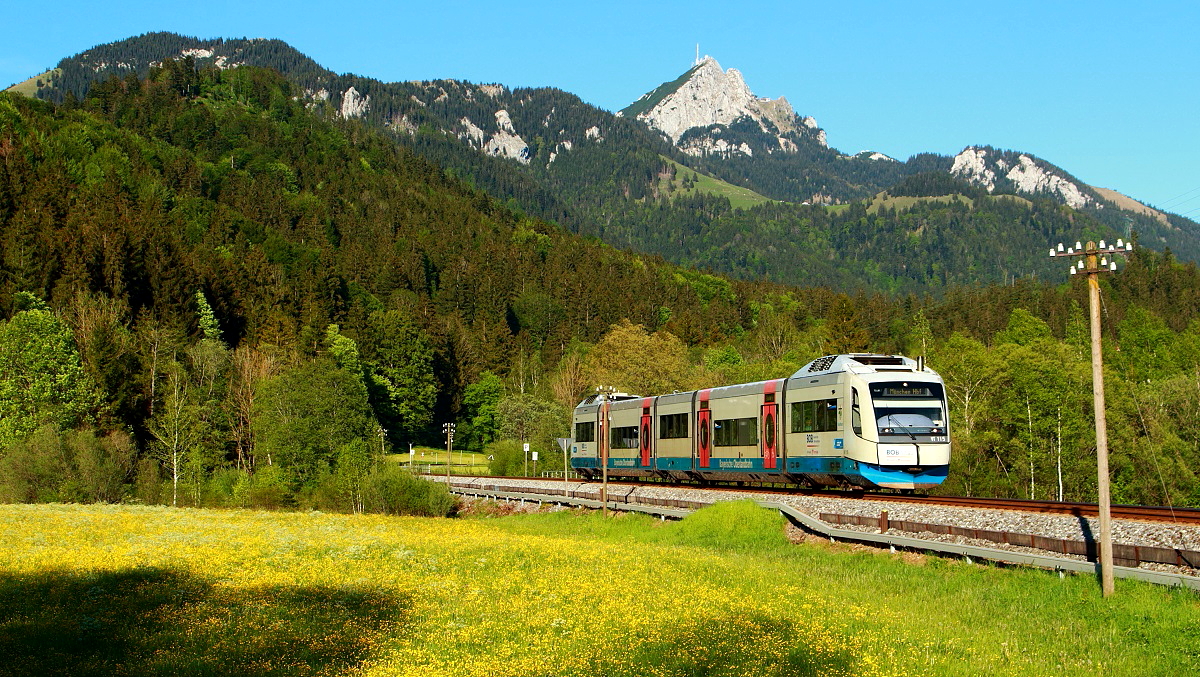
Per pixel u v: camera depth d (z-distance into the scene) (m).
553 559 29.39
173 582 24.44
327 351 120.00
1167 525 23.00
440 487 63.03
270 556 29.81
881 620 19.94
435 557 29.73
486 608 21.47
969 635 18.94
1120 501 63.38
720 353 127.44
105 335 84.50
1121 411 65.25
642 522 42.44
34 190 129.50
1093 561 22.44
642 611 20.84
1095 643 18.11
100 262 108.12
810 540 32.50
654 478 53.00
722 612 20.67
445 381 148.12
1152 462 62.59
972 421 67.06
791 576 25.95
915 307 184.88
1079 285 161.62
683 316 168.00
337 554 30.48
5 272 99.06
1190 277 172.50
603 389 48.47
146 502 65.94
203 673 16.05
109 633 18.78
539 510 54.94
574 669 16.28
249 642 18.16
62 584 23.78
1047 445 64.12
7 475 60.56
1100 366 21.72
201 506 68.06
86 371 81.06
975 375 69.25
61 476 61.78
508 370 157.38
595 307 191.50
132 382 85.00
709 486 48.03
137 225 125.19
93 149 187.00
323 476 70.12
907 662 16.69
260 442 77.62
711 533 35.72
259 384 83.56
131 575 25.12
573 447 62.44
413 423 133.25
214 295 127.88
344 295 162.38
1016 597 22.00
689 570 26.84
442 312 182.00
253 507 66.81
